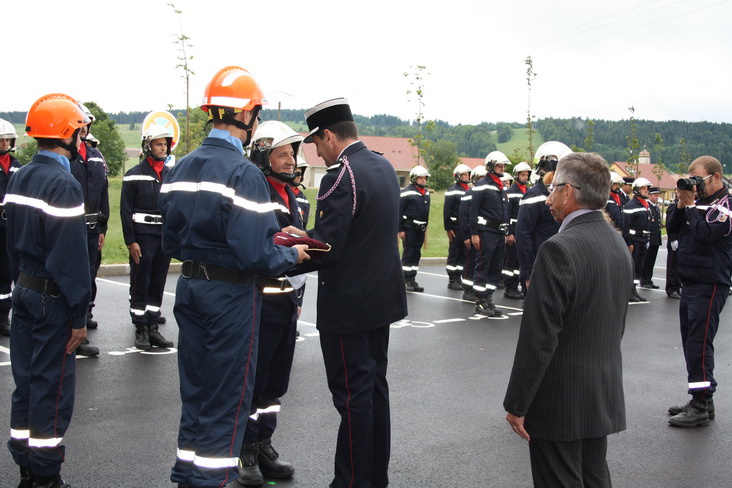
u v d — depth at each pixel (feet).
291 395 20.49
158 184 25.59
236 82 12.32
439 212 107.04
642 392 22.22
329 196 12.91
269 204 11.82
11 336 13.84
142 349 25.20
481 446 16.94
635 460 16.51
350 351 13.29
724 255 18.92
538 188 31.17
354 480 13.30
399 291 13.74
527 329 10.02
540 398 10.29
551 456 10.31
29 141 111.65
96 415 18.13
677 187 18.89
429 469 15.46
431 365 24.62
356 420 13.28
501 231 34.81
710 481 15.40
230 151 12.19
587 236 10.23
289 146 15.25
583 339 10.16
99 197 26.12
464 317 34.24
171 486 14.10
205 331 12.00
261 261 11.48
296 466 15.48
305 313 33.73
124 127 394.11
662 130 341.62
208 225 11.75
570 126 415.23
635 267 43.86
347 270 13.16
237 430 12.03
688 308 19.39
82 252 13.30
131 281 25.53
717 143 342.44
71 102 13.92
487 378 23.11
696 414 19.07
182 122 74.18
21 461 13.52
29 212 13.21
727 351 29.09
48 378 13.32
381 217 13.25
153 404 19.17
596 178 10.41
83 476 14.44
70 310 13.33
